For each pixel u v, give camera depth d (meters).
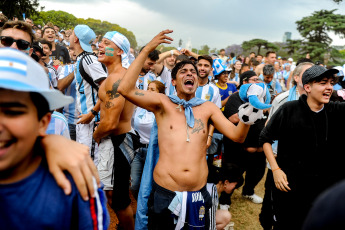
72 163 0.93
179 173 2.14
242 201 4.41
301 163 2.38
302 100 2.37
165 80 4.83
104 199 1.09
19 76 0.82
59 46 7.72
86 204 0.98
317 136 2.33
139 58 2.20
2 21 4.70
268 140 2.57
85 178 0.96
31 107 0.88
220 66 4.79
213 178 3.15
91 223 0.99
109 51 2.70
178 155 2.17
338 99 3.26
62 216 0.94
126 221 2.85
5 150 0.84
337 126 2.31
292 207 2.45
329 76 2.19
